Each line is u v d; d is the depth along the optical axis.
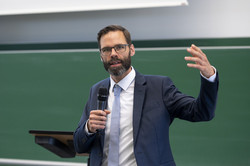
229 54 6.62
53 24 7.64
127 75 2.62
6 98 7.47
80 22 7.53
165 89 2.55
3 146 7.41
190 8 7.00
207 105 2.25
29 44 7.53
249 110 6.50
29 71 7.42
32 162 7.28
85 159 7.07
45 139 3.25
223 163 6.52
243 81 6.55
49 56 7.35
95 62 7.16
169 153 2.45
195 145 6.63
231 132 6.53
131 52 2.71
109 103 2.61
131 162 2.38
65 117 7.20
